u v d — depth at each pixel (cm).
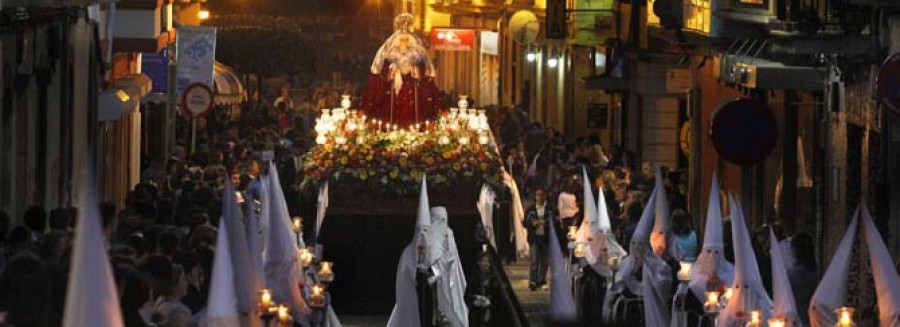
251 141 3903
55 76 2306
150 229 1716
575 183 2930
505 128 4594
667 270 2039
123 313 1316
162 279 1422
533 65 6116
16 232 1516
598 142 3953
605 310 2111
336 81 7819
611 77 4419
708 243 1841
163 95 3584
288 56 7688
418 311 2244
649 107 4172
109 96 2709
